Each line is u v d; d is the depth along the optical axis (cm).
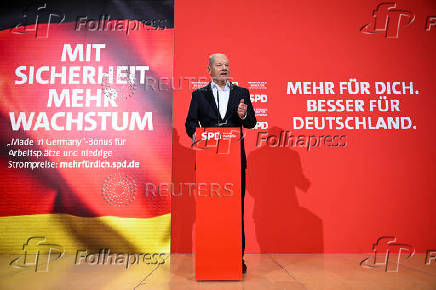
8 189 290
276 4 315
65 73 304
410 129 303
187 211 292
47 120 298
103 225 289
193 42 310
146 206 292
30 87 301
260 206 292
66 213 289
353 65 310
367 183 296
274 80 306
